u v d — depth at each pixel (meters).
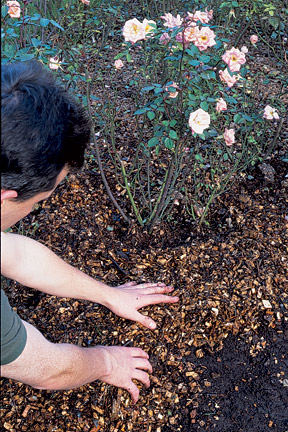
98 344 1.66
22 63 1.06
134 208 2.04
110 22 2.71
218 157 2.41
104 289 1.58
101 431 1.46
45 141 0.98
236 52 1.62
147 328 1.70
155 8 3.54
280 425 1.49
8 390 1.55
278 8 3.10
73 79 1.91
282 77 2.85
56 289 1.41
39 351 1.12
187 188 2.27
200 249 2.00
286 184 2.29
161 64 2.56
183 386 1.58
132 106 2.69
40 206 2.14
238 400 1.55
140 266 1.92
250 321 1.76
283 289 1.86
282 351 1.69
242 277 1.88
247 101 2.71
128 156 2.40
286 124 2.65
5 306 1.01
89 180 2.28
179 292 1.81
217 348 1.69
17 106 0.95
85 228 2.06
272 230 2.07
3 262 1.26
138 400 1.53
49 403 1.52
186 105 1.83
